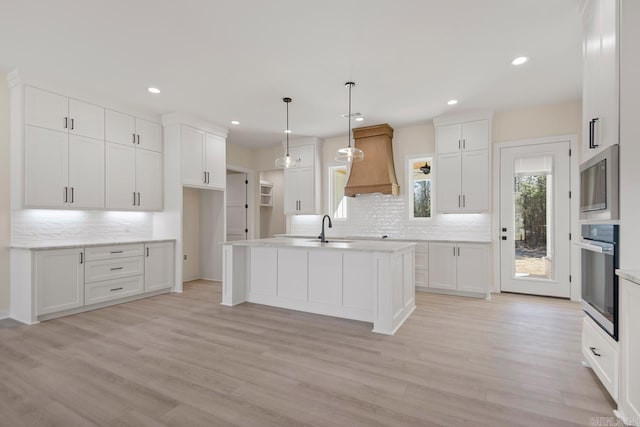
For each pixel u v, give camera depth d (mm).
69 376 2285
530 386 2135
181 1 2381
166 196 5105
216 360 2539
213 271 6152
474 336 3053
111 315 3760
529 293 4699
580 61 3305
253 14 2541
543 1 2393
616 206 1872
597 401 1956
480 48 3064
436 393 2055
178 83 3834
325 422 1774
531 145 4672
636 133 1814
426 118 5172
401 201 5680
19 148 3572
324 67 3439
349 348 2771
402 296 3508
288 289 4008
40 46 3002
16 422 1778
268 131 5930
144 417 1820
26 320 3486
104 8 2449
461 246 4699
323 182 6484
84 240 4410
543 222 4613
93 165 4207
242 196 7168
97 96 4203
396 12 2525
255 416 1828
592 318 2279
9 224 3684
